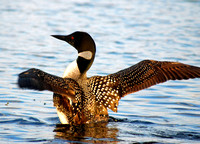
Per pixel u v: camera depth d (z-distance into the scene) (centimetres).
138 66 858
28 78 711
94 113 841
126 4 3300
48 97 1131
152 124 888
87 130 809
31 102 1068
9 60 1534
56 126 845
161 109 1038
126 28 2331
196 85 1289
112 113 991
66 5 3130
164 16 2791
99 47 1812
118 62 1521
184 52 1716
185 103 1091
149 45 1870
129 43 1919
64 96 833
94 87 845
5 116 930
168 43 1930
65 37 891
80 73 848
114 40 1977
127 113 996
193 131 832
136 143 731
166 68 830
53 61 1539
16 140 746
